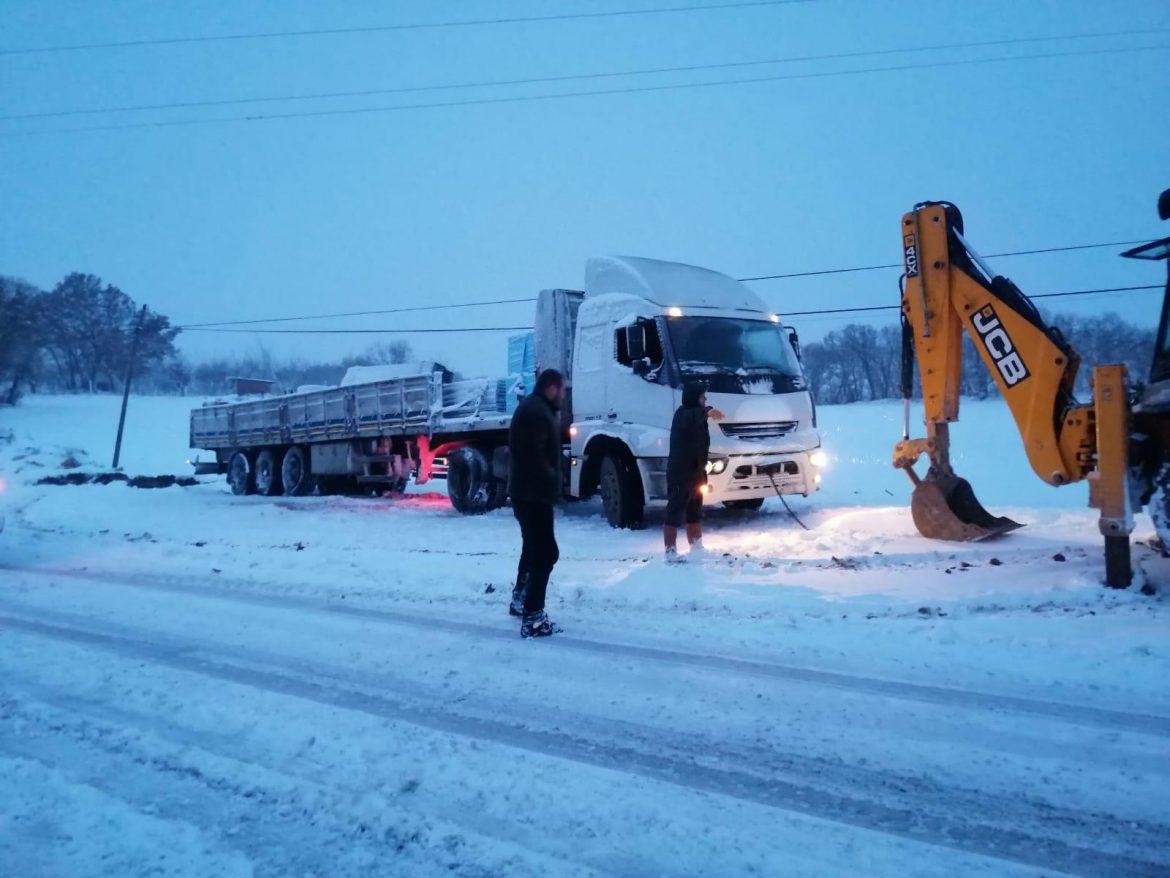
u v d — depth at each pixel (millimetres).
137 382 101062
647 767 3625
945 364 8273
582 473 11336
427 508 15367
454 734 4027
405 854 2936
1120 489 6164
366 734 4035
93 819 3211
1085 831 3029
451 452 14352
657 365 10211
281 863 2883
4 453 31922
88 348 93438
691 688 4594
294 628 6246
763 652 5180
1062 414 7160
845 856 2871
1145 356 7805
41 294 77938
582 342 11430
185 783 3535
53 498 18750
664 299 10609
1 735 4121
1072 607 5898
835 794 3346
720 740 3898
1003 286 7562
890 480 20109
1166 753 3631
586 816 3182
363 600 7172
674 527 7883
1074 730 3885
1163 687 4344
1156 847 2916
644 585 6906
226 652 5621
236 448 22578
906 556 7734
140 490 21922
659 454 9969
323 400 18453
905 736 3885
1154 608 5734
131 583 8336
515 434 5758
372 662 5270
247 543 10891
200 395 99938
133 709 4469
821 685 4570
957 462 22281
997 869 2779
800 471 10281
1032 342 7277
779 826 3086
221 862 2887
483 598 6957
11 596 7680
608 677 4828
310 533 11773
